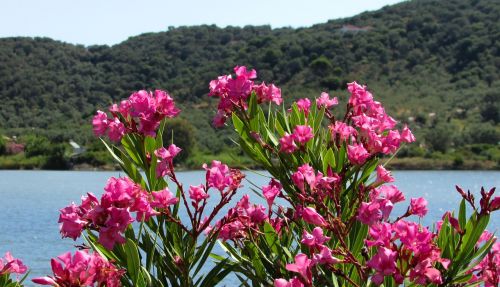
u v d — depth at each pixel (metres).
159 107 2.64
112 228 2.12
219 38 102.31
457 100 78.94
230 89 2.86
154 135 2.63
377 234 2.18
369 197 2.71
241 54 93.56
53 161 74.25
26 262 16.05
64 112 88.69
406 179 48.91
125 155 2.63
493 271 2.48
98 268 2.05
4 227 25.08
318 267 2.43
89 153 74.31
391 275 2.19
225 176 2.57
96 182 52.09
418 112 75.62
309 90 81.88
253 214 2.79
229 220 2.68
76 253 2.07
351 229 2.60
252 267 2.74
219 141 56.97
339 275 2.32
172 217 2.54
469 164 63.56
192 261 2.54
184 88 90.69
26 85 90.12
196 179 28.80
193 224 2.54
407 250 2.13
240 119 2.87
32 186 47.81
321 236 2.35
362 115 2.76
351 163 2.67
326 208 2.50
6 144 76.38
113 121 2.70
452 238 2.44
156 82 94.62
